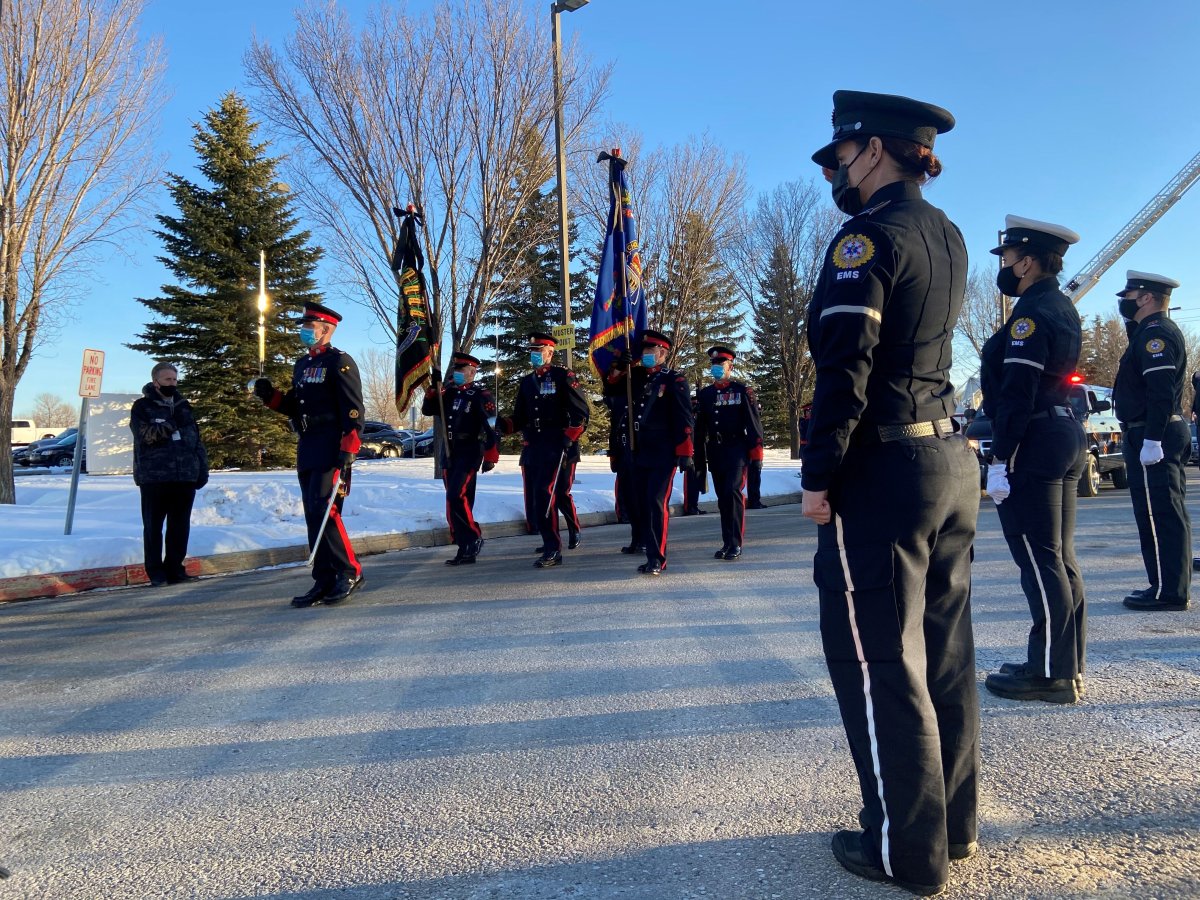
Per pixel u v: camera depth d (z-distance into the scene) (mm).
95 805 3127
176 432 7871
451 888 2480
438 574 8062
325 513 6625
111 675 4883
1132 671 4273
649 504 7617
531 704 4102
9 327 12711
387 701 4234
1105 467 15109
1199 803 2818
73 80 12289
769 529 11133
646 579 7379
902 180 2473
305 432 6727
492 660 4910
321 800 3119
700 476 13102
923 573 2340
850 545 2324
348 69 13305
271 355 29844
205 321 29297
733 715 3826
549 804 3010
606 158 9008
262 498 12195
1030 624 5297
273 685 4566
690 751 3436
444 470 8641
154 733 3877
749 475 14703
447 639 5449
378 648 5277
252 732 3859
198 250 29859
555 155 14500
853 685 2352
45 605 7113
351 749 3611
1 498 12953
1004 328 4043
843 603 2350
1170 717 3621
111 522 10500
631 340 8859
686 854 2623
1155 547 5602
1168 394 5293
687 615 5859
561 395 8336
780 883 2424
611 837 2752
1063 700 3852
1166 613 5512
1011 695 3941
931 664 2465
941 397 2387
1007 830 2688
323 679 4648
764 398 45906
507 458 25797
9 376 12914
